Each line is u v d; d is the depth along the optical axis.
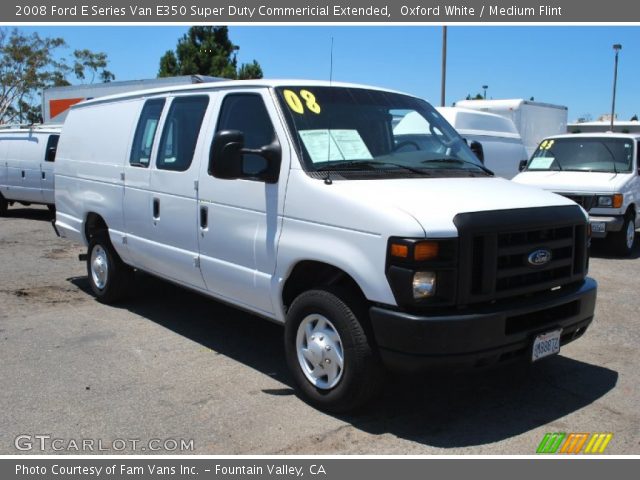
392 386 4.86
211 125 5.29
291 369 4.58
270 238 4.61
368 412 4.41
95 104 7.31
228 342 5.90
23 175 15.07
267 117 4.80
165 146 5.84
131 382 4.92
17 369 5.17
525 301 4.11
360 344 4.05
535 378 5.07
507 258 4.06
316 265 4.45
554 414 4.43
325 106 4.89
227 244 5.04
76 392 4.72
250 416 4.34
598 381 5.04
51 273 8.88
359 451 3.90
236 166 4.53
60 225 7.83
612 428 4.23
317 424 4.23
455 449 3.93
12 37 40.28
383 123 5.07
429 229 3.76
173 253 5.68
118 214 6.53
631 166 11.06
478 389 4.84
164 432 4.11
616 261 10.36
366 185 4.23
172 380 4.96
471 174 5.00
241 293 5.00
